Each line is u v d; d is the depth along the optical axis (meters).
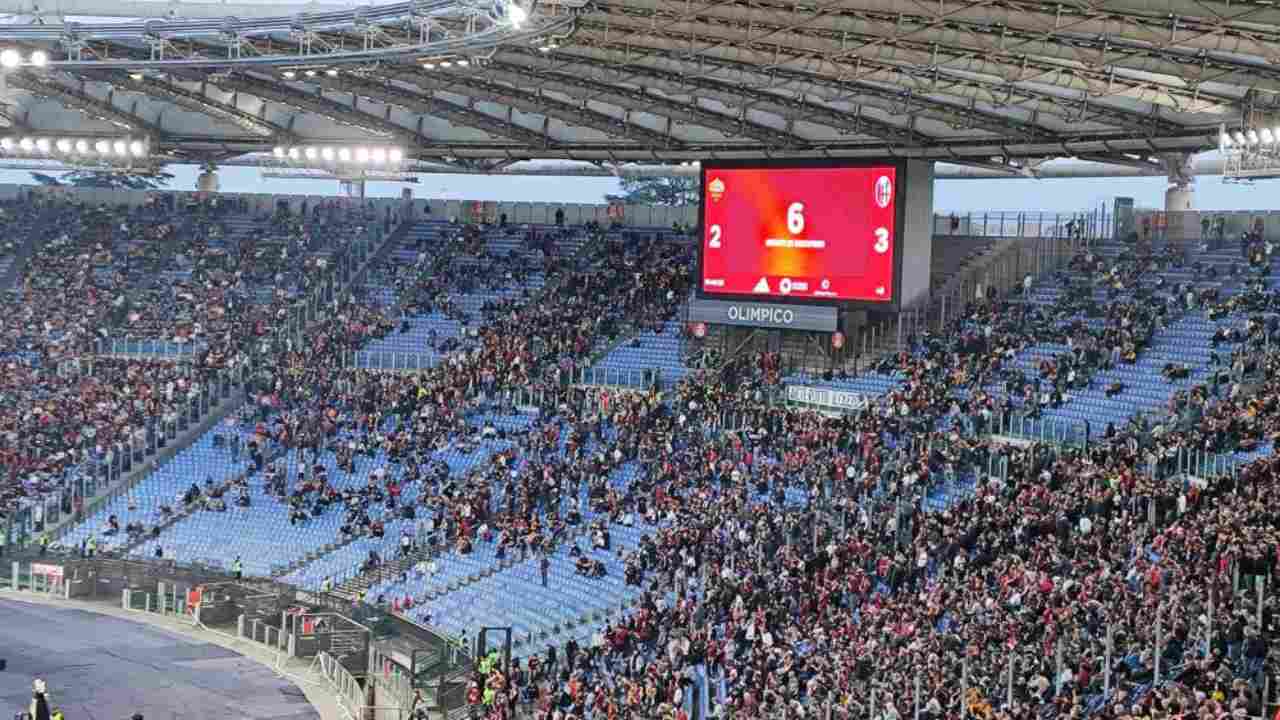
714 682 49.00
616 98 75.88
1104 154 74.94
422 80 75.00
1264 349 62.19
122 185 147.88
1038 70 57.84
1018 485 54.88
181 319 95.12
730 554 58.72
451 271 95.25
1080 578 45.50
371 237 100.62
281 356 90.12
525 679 55.00
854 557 54.22
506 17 54.41
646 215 95.56
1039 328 72.38
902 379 72.38
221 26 67.19
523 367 83.50
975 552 51.09
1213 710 33.69
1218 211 75.50
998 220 81.69
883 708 41.31
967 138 74.25
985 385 69.00
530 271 93.44
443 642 61.81
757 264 78.69
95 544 77.62
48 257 101.75
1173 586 42.25
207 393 87.94
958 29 53.72
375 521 74.50
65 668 62.56
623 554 64.06
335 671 61.09
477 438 78.50
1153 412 61.53
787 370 77.88
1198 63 53.41
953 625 45.97
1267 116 60.03
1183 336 67.56
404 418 82.12
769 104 73.38
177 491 82.25
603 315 86.94
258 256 100.19
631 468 72.12
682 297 86.56
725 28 58.47
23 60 68.38
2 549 78.25
